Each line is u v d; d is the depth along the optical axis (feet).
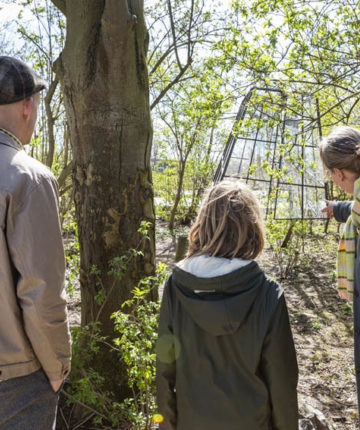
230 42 17.03
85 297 8.93
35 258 4.22
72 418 8.17
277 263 25.70
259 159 28.04
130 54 7.97
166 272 8.10
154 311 8.86
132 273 8.70
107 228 8.52
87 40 8.02
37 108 4.96
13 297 4.28
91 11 8.00
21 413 4.44
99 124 8.24
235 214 4.21
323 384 11.39
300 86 18.48
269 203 24.12
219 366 4.12
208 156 42.88
